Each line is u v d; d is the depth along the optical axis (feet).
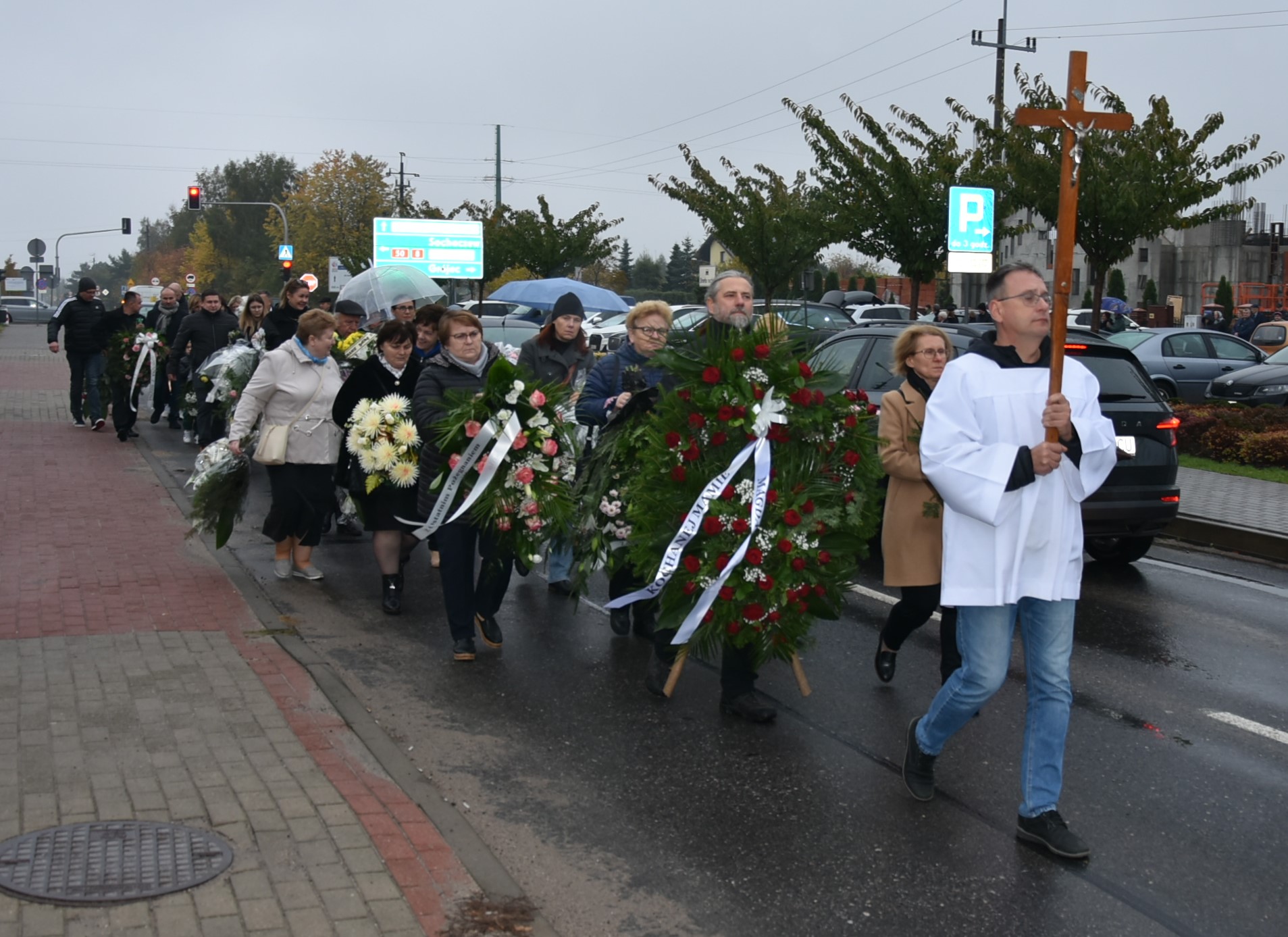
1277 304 152.46
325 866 13.07
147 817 14.03
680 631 17.66
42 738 16.39
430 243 101.91
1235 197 99.25
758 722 19.04
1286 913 13.42
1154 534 30.53
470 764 17.15
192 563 27.76
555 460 21.04
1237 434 49.93
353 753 16.65
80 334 51.85
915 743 15.81
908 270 65.92
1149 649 23.84
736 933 12.75
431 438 22.22
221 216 345.10
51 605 23.54
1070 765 17.60
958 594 14.10
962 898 13.55
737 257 74.54
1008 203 60.49
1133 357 30.68
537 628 24.41
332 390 26.43
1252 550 34.27
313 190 212.23
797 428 17.85
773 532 17.49
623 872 14.02
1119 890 13.83
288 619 24.07
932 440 13.93
